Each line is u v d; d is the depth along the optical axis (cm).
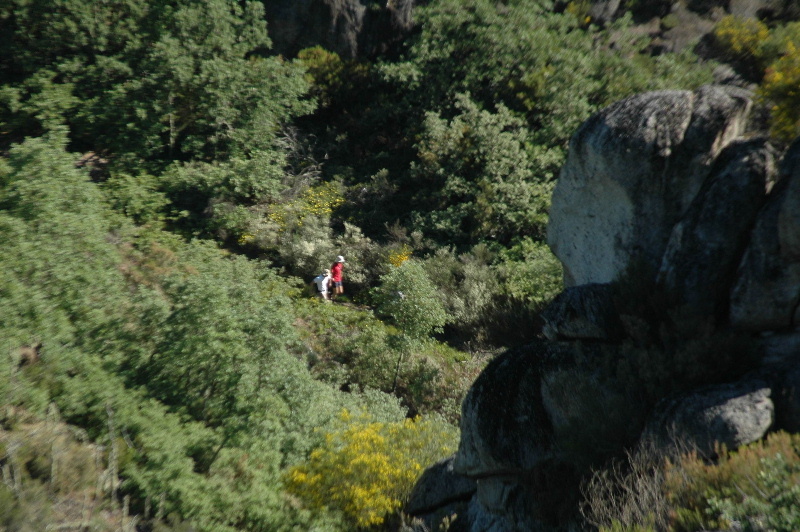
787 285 472
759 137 542
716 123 550
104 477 556
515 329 1465
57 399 645
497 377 604
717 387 460
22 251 832
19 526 448
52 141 1138
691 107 571
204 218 1764
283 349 895
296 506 669
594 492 465
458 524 666
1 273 777
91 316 829
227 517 583
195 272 1375
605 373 533
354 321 1491
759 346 488
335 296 1636
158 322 862
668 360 499
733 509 369
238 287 968
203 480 591
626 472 477
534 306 1477
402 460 775
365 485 719
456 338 1509
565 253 701
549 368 578
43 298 786
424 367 1309
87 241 973
